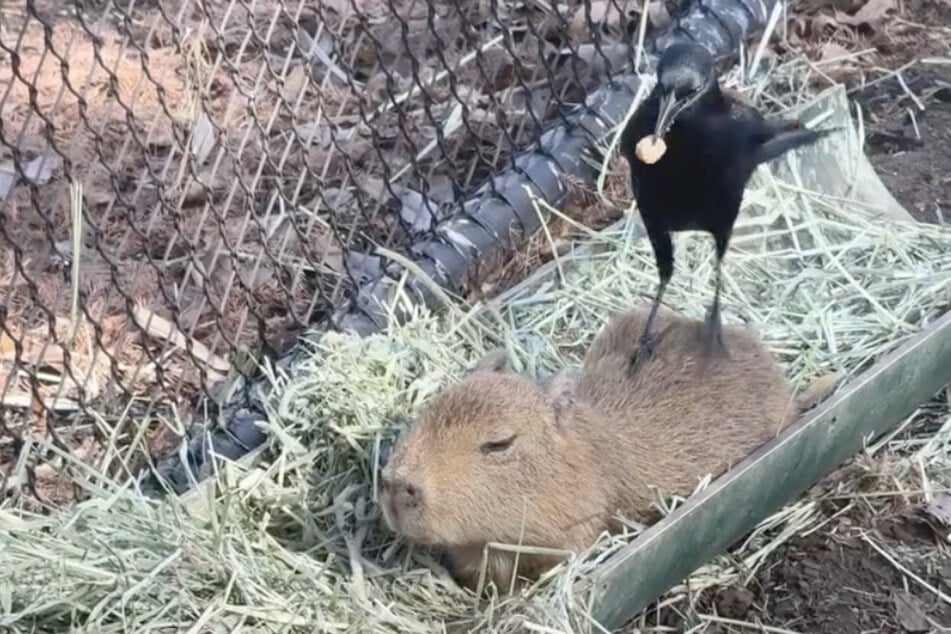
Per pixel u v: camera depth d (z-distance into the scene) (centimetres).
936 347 169
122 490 154
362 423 161
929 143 209
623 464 155
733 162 153
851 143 195
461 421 148
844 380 169
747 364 164
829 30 227
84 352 176
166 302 176
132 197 193
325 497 158
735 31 211
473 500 148
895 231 188
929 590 158
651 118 152
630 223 188
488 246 187
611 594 148
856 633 155
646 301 180
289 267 186
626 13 212
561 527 151
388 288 180
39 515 155
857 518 163
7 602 147
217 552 151
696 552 154
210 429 166
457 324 175
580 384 160
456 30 217
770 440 160
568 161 195
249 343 179
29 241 188
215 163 189
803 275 181
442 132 190
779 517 162
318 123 193
